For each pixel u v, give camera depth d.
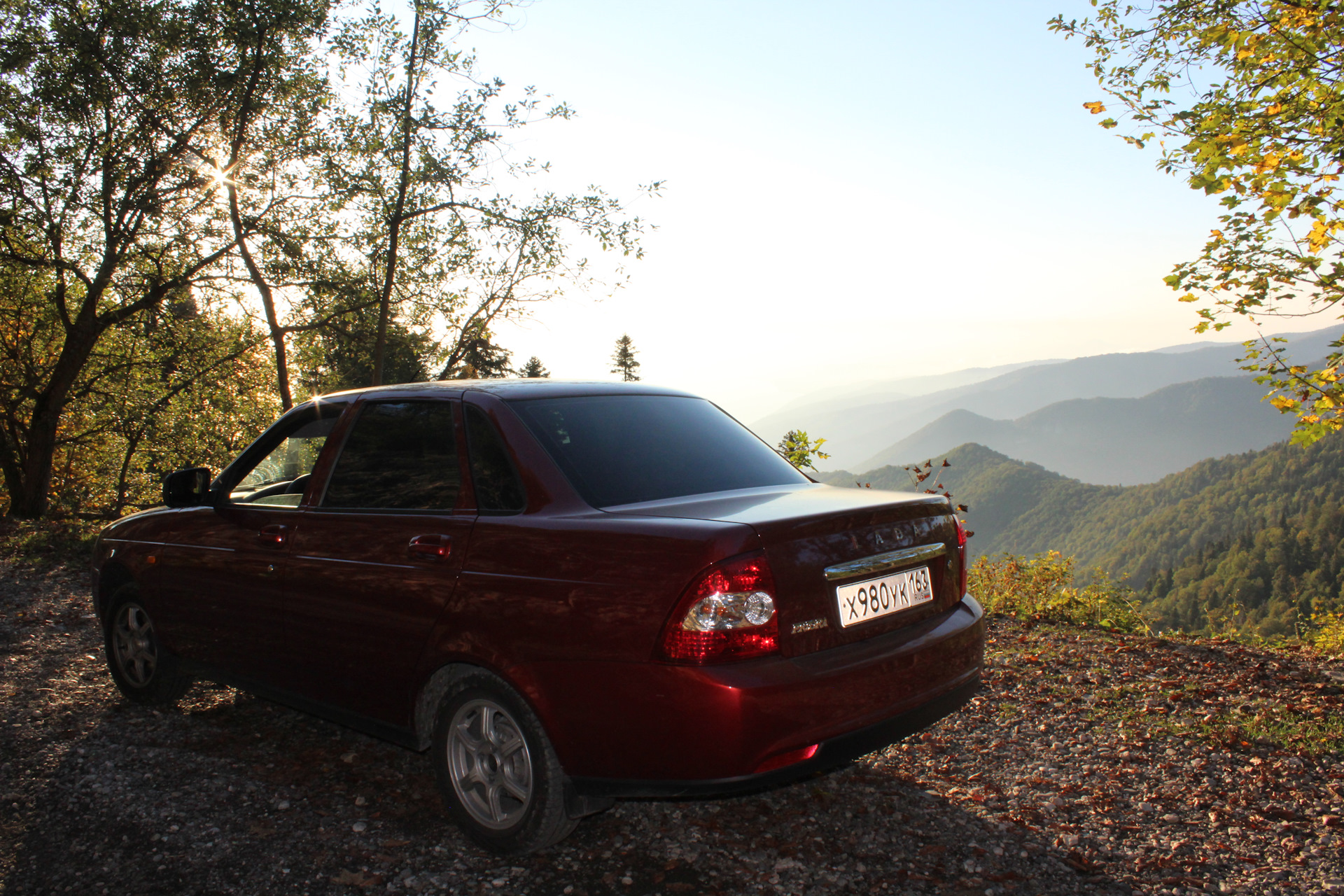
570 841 3.28
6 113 15.62
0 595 8.47
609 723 2.72
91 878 2.97
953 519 3.61
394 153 15.91
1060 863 3.13
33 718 4.66
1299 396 7.37
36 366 21.00
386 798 3.65
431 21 15.22
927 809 3.59
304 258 16.81
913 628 3.16
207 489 4.43
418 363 18.38
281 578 3.82
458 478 3.34
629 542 2.77
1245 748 4.29
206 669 4.32
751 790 2.62
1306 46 7.20
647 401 3.85
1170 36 8.48
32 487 18.52
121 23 15.34
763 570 2.64
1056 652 6.35
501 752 3.10
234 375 21.86
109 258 17.73
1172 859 3.16
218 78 15.66
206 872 3.01
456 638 3.10
